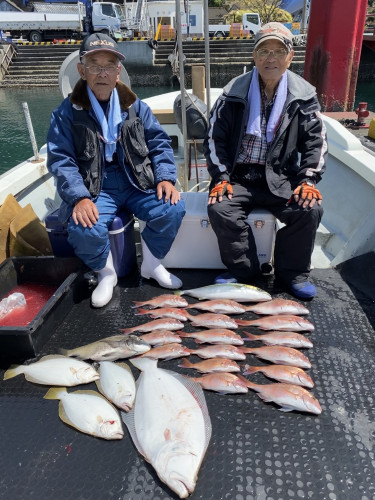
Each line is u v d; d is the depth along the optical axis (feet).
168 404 5.32
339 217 10.18
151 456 4.69
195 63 58.59
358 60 14.75
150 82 59.72
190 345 6.78
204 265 8.82
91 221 6.98
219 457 4.88
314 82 15.43
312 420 5.38
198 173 11.70
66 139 7.36
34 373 6.09
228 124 7.74
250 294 7.59
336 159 10.91
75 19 72.08
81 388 5.97
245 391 5.70
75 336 6.95
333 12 13.85
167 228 7.72
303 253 7.52
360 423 5.33
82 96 7.22
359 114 13.07
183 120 9.66
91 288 8.18
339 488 4.56
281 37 6.73
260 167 7.88
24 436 5.24
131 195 7.98
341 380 6.01
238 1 104.58
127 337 6.59
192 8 71.61
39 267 8.13
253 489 4.54
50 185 11.30
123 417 5.41
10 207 8.66
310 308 7.57
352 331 7.00
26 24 71.61
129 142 7.48
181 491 4.32
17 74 58.44
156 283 8.40
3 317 7.34
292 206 7.28
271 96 7.50
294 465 4.80
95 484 4.65
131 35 68.54
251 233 7.98
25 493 4.58
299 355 6.21
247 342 6.77
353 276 8.52
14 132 31.22
